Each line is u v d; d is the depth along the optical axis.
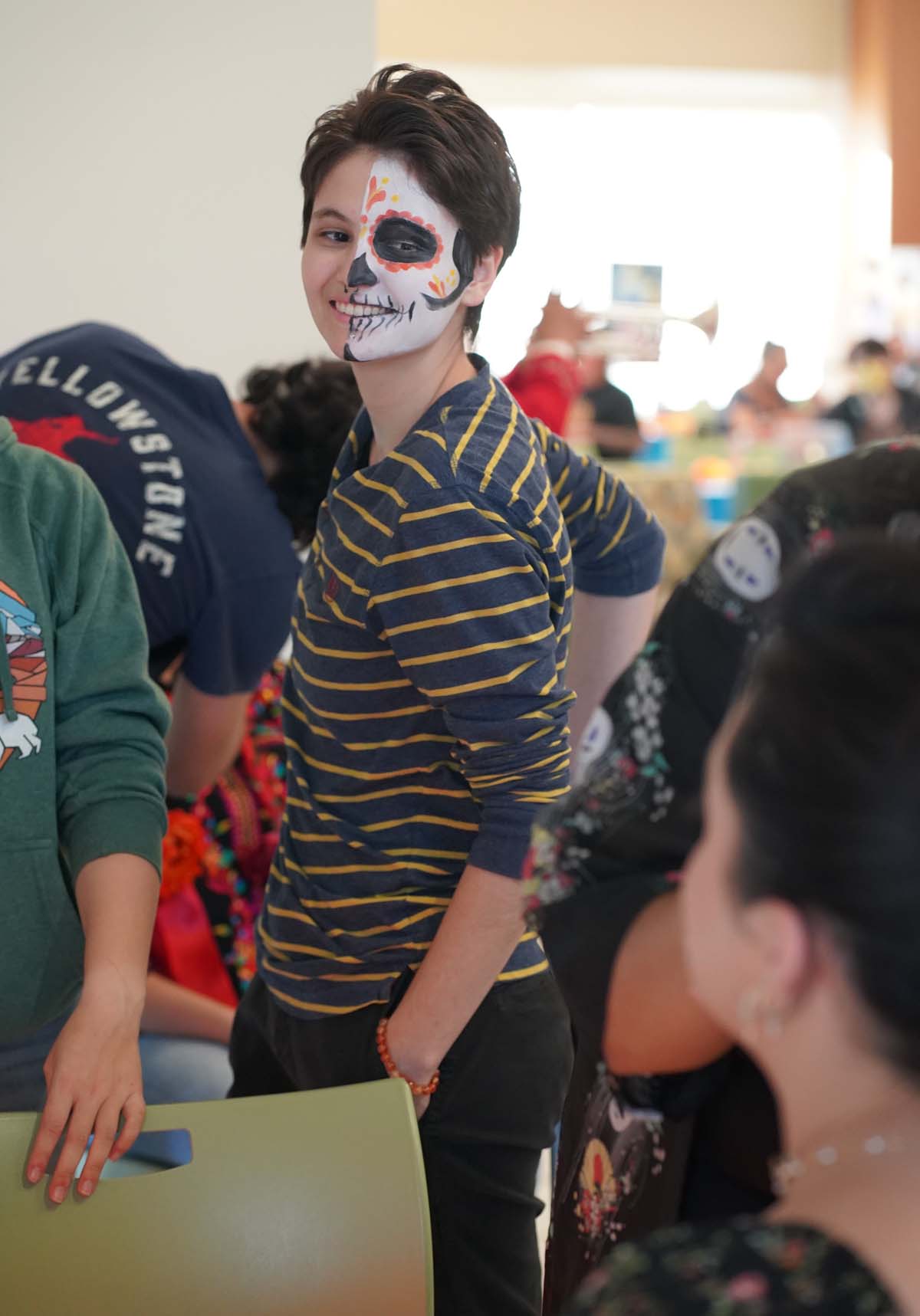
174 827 2.29
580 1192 1.15
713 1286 0.60
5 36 3.00
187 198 3.11
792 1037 0.67
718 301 10.37
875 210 10.40
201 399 2.09
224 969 2.34
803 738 0.64
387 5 10.06
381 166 1.46
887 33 10.16
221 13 3.06
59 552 1.47
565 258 10.33
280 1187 1.18
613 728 1.08
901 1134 0.64
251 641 2.10
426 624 1.41
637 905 1.03
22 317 3.09
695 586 1.07
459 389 1.49
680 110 10.38
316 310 1.54
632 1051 1.02
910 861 0.61
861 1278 0.59
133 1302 1.17
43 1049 1.55
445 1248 1.57
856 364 8.56
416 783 1.52
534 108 10.28
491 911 1.45
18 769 1.42
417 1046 1.48
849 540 0.71
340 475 1.61
